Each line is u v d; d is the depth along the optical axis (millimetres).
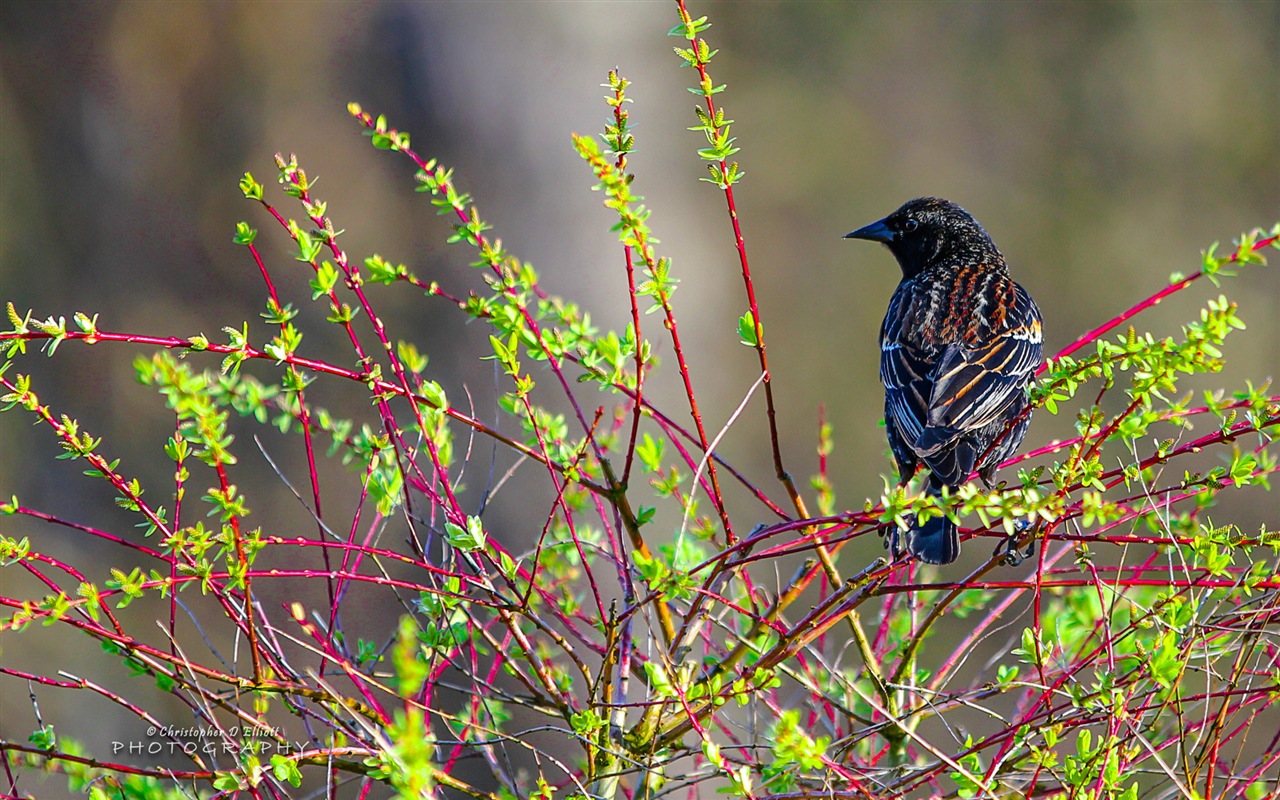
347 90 15609
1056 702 6125
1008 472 10820
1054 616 6457
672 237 15156
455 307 13859
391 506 5539
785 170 26203
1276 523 19625
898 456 7844
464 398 13102
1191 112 26484
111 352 17422
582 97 13734
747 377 21797
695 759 6336
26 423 17109
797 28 26844
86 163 17438
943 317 8133
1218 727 5082
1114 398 19703
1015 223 26250
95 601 4926
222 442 4867
